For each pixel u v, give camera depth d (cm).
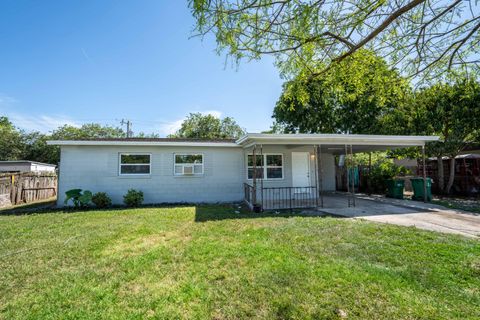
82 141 1008
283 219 689
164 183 1099
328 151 1409
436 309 249
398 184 1156
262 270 345
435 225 610
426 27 278
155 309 263
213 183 1139
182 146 1114
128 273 348
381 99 405
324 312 249
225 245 456
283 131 1964
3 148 2583
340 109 1530
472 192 1180
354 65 319
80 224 657
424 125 1119
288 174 1179
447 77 322
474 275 321
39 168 2134
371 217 720
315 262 369
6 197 1075
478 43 280
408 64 319
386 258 381
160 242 490
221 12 224
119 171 1060
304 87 367
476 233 533
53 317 251
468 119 1024
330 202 1041
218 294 289
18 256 419
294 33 244
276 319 243
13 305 273
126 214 807
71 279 333
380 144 990
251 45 255
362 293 281
